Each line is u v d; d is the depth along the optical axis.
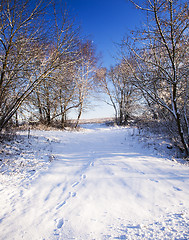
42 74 6.59
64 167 5.24
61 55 6.89
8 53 5.65
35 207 3.07
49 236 2.32
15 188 3.74
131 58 7.69
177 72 6.65
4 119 6.38
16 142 6.66
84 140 10.18
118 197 3.36
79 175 4.61
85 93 17.66
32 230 2.45
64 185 4.02
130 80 7.61
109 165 5.33
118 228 2.39
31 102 7.09
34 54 6.15
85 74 17.09
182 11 5.57
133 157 6.34
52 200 3.33
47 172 4.75
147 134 9.62
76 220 2.65
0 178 3.95
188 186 3.72
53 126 16.00
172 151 7.39
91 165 5.40
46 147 7.29
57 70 7.39
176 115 6.61
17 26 5.75
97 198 3.34
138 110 12.73
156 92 7.66
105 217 2.70
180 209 2.80
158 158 6.43
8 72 6.00
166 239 2.10
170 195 3.33
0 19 5.29
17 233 2.39
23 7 5.57
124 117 24.03
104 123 26.47
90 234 2.31
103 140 10.22
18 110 6.79
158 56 7.45
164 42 6.15
